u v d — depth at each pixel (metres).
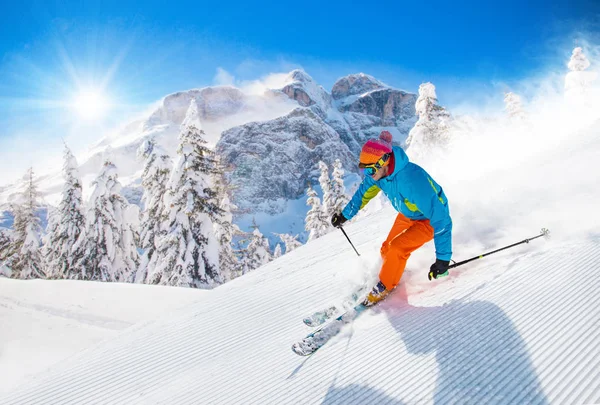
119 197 24.09
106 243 23.12
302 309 3.58
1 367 6.08
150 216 21.72
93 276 22.83
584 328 2.42
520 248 3.54
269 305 3.79
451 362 2.41
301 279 4.24
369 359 2.61
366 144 2.96
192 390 2.76
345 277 3.95
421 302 3.13
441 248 2.89
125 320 7.87
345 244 5.33
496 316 2.72
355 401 2.28
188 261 18.45
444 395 2.18
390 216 6.41
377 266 3.77
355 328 3.01
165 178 21.56
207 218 19.20
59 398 2.99
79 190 24.80
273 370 2.77
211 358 3.12
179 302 8.71
